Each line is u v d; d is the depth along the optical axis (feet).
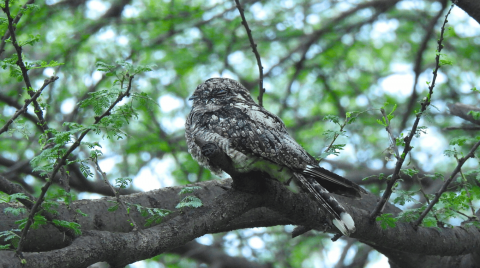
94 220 21.79
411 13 51.85
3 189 16.92
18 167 38.93
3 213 19.83
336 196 27.58
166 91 49.93
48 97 40.22
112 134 17.65
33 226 16.39
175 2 46.85
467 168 40.04
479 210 27.53
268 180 20.74
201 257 44.06
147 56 47.67
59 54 42.39
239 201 19.93
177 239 18.56
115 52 45.62
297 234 22.56
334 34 50.52
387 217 21.42
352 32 51.57
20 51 17.30
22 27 38.60
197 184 24.88
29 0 22.17
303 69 51.55
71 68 43.09
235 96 25.50
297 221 21.66
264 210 25.20
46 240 20.39
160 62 47.78
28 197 16.90
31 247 20.26
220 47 48.03
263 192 20.34
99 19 45.98
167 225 18.67
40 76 42.01
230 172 19.38
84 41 44.57
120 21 44.98
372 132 50.37
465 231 25.04
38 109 18.08
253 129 21.17
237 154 20.92
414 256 28.53
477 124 32.32
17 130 18.69
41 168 17.06
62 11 45.80
